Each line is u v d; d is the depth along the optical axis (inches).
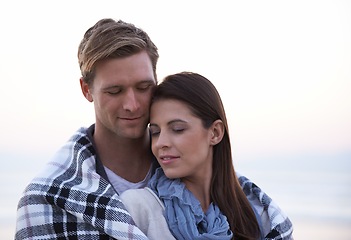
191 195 124.7
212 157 128.6
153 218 122.6
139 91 123.7
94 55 122.2
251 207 131.2
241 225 128.0
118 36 121.8
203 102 124.1
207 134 125.3
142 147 131.4
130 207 123.3
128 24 125.3
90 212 121.8
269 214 133.3
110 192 124.0
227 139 128.8
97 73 123.5
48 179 126.5
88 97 130.6
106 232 120.7
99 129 129.9
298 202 742.5
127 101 122.7
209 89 125.6
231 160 129.8
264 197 135.2
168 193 123.8
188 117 122.8
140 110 123.9
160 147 123.1
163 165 124.0
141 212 123.3
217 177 128.5
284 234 132.2
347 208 698.8
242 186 137.8
